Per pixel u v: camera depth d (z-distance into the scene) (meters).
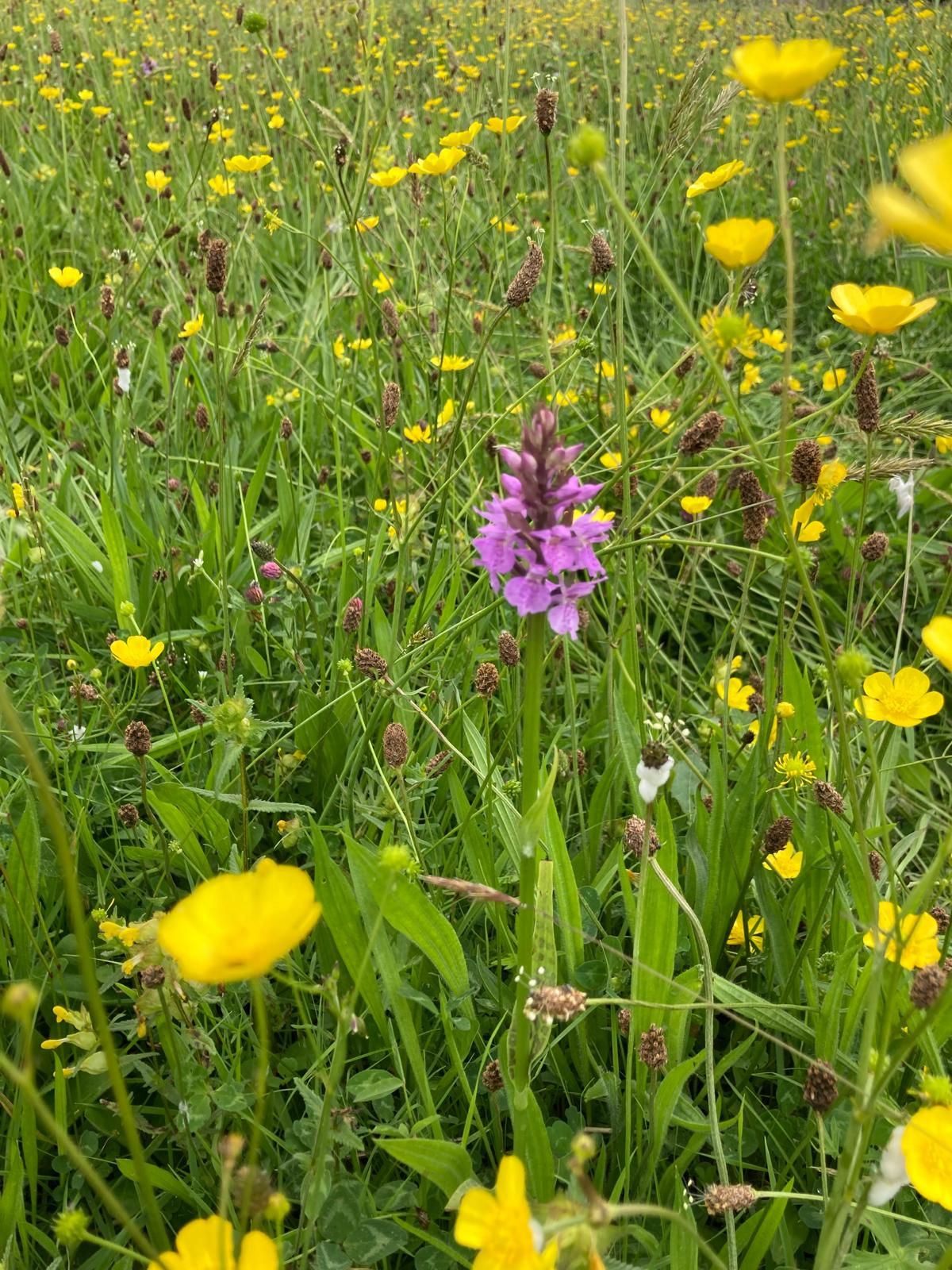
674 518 0.57
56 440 0.61
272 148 0.91
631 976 0.27
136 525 0.50
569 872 0.29
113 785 0.38
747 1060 0.29
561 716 0.45
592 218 0.85
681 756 0.35
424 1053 0.29
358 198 0.48
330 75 1.05
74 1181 0.26
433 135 0.90
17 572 0.47
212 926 0.15
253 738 0.30
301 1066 0.29
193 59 1.21
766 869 0.33
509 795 0.34
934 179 0.13
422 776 0.35
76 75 1.11
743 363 0.63
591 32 1.32
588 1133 0.27
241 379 0.64
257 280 0.76
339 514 0.52
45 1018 0.30
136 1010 0.27
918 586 0.55
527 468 0.19
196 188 0.86
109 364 0.63
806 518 0.37
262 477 0.52
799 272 0.87
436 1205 0.26
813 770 0.33
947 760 0.46
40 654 0.43
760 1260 0.23
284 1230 0.25
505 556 0.20
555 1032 0.29
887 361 0.57
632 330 0.74
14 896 0.30
